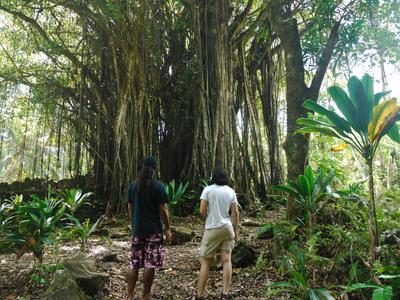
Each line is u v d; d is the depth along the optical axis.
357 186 5.97
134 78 11.16
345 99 3.93
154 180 3.97
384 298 2.81
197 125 11.58
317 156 8.24
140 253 3.89
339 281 4.00
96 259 5.86
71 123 13.96
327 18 7.39
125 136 10.94
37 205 4.64
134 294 4.30
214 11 11.36
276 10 6.59
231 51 12.01
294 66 6.24
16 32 13.82
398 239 4.19
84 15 11.38
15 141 17.36
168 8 11.93
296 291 3.82
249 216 10.65
